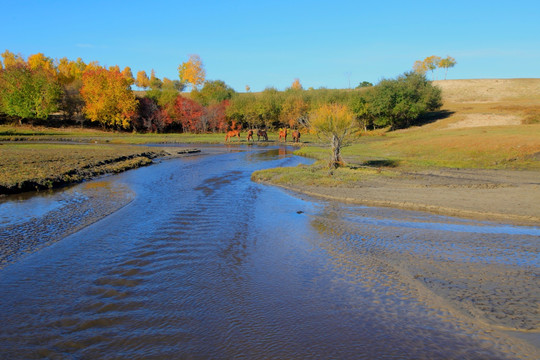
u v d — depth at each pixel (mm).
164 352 4598
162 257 7926
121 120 66750
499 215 11117
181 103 70562
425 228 10000
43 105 61312
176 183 18484
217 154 35750
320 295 6141
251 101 75500
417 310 5555
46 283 6602
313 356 4508
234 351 4625
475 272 6922
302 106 69375
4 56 91062
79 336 4949
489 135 32250
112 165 24469
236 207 12844
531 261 7438
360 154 31938
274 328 5156
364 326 5164
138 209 12500
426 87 66750
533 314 5309
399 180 18219
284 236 9445
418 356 4457
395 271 7059
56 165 21766
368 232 9672
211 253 8180
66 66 94938
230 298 6047
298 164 25438
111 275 6969
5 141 45062
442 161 25703
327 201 13844
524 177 19203
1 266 7371
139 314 5543
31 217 11289
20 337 4910
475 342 4695
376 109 61438
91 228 10133
